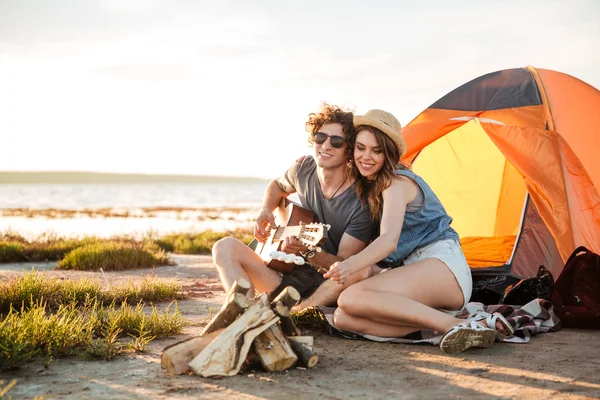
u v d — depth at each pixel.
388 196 3.94
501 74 6.70
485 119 6.19
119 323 4.15
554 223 5.46
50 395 2.79
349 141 4.12
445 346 3.61
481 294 5.39
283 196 4.80
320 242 3.77
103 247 9.91
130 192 108.00
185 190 135.88
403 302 3.80
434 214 4.21
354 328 4.04
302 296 4.46
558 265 5.79
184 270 9.04
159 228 22.86
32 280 5.32
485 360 3.50
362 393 2.86
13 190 118.56
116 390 2.87
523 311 4.45
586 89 6.71
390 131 3.91
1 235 12.98
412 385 3.00
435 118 6.42
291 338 3.38
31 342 3.52
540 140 5.80
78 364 3.35
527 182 5.71
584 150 5.92
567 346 3.88
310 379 3.09
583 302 4.65
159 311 5.14
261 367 3.27
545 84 6.33
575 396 2.82
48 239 12.60
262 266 4.32
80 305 5.23
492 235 7.91
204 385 2.96
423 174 7.75
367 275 4.22
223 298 6.02
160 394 2.81
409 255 4.27
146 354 3.61
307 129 4.32
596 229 5.43
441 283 3.98
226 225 25.59
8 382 3.00
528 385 3.00
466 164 7.75
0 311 4.93
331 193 4.29
